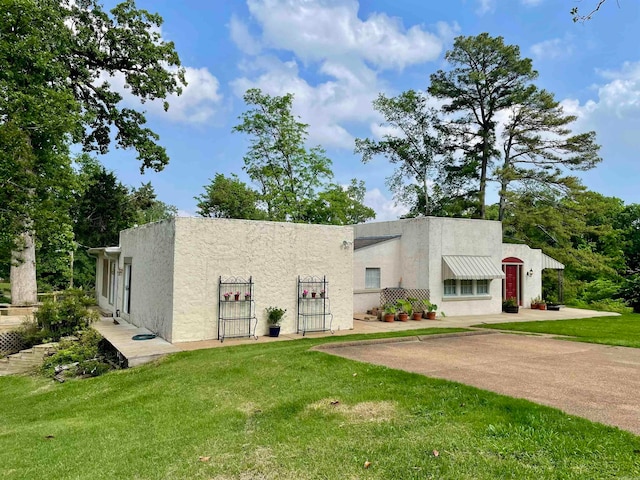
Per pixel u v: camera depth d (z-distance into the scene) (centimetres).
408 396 666
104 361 1227
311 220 3544
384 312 1769
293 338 1320
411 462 457
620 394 657
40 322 1584
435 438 509
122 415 715
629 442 465
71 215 3550
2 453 580
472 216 3397
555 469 421
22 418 802
